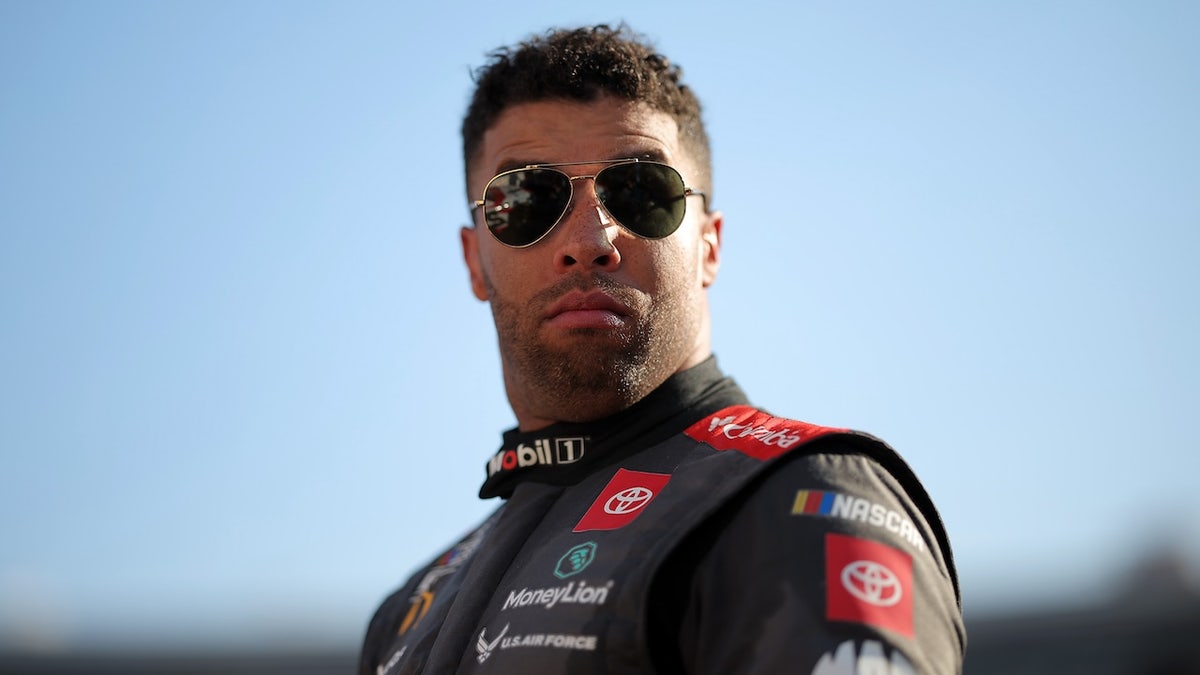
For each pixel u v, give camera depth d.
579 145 2.64
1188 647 6.24
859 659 1.76
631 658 1.95
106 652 7.62
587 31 2.81
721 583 1.95
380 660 2.80
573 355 2.52
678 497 2.14
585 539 2.22
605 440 2.52
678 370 2.61
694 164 2.84
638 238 2.58
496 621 2.22
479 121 2.91
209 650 7.80
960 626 1.99
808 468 2.03
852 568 1.86
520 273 2.62
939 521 2.13
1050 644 6.51
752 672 1.79
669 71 2.84
